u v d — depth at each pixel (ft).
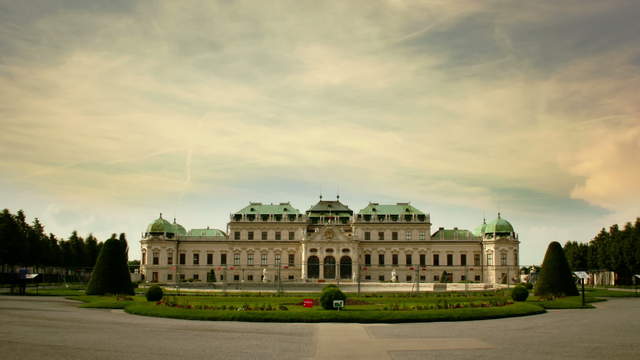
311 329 202.18
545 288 355.15
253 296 360.48
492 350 159.33
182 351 155.63
